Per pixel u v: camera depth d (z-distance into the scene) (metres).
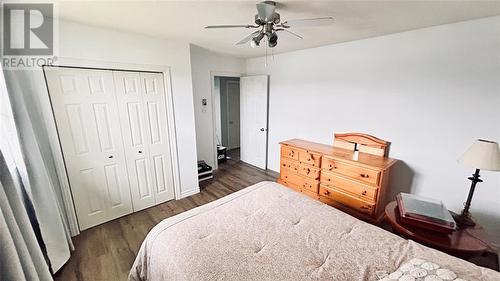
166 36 2.63
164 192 3.12
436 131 2.34
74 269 1.93
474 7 1.69
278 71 3.92
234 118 6.06
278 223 1.53
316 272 1.12
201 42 2.98
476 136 2.10
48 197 1.87
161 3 1.67
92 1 1.62
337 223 1.53
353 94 2.96
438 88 2.27
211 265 1.14
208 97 4.12
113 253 2.13
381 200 2.51
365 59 2.77
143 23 2.14
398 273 1.00
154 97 2.81
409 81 2.45
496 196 2.05
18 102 1.64
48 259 1.82
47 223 1.83
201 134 4.13
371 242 1.33
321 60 3.24
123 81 2.54
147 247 1.44
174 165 3.12
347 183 2.66
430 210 1.71
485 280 0.98
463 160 1.65
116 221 2.66
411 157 2.54
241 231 1.44
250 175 4.19
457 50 2.11
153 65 2.69
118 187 2.68
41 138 2.01
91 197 2.49
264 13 1.65
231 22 2.13
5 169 1.23
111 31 2.32
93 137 2.42
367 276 1.08
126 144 2.67
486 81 1.99
